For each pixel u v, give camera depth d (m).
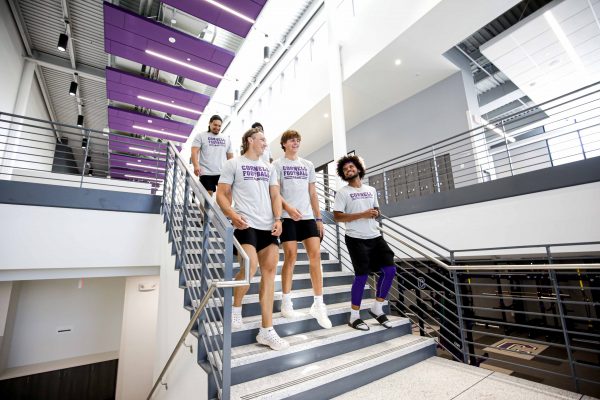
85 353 7.12
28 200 3.13
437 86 7.20
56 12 6.06
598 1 5.41
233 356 1.83
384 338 2.62
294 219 2.19
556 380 4.44
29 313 6.66
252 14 5.22
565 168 3.20
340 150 6.08
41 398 5.94
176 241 2.85
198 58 6.30
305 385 1.76
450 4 5.01
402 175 7.67
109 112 8.46
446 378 2.17
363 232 2.62
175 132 9.74
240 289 2.05
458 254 4.31
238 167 2.07
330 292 2.99
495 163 10.49
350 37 6.94
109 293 7.68
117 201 3.59
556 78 7.74
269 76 9.16
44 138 9.24
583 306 5.47
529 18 5.87
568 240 3.14
